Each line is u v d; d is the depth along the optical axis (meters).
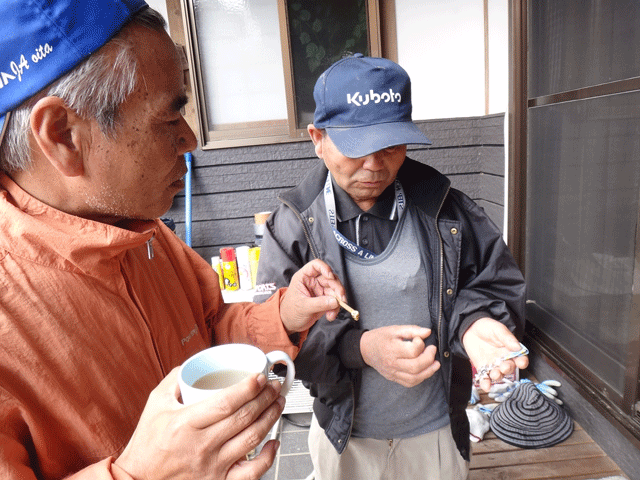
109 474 0.43
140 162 0.55
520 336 1.23
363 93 1.00
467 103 2.92
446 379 1.16
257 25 2.71
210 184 2.90
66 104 0.48
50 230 0.52
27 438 0.49
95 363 0.54
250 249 2.59
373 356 1.01
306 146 2.85
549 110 2.21
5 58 0.46
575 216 2.10
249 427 0.43
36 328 0.50
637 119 1.66
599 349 2.01
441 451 1.23
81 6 0.47
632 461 1.85
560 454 2.03
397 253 1.14
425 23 2.80
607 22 1.76
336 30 2.72
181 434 0.41
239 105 2.84
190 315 0.80
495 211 2.75
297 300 0.84
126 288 0.62
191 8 2.63
